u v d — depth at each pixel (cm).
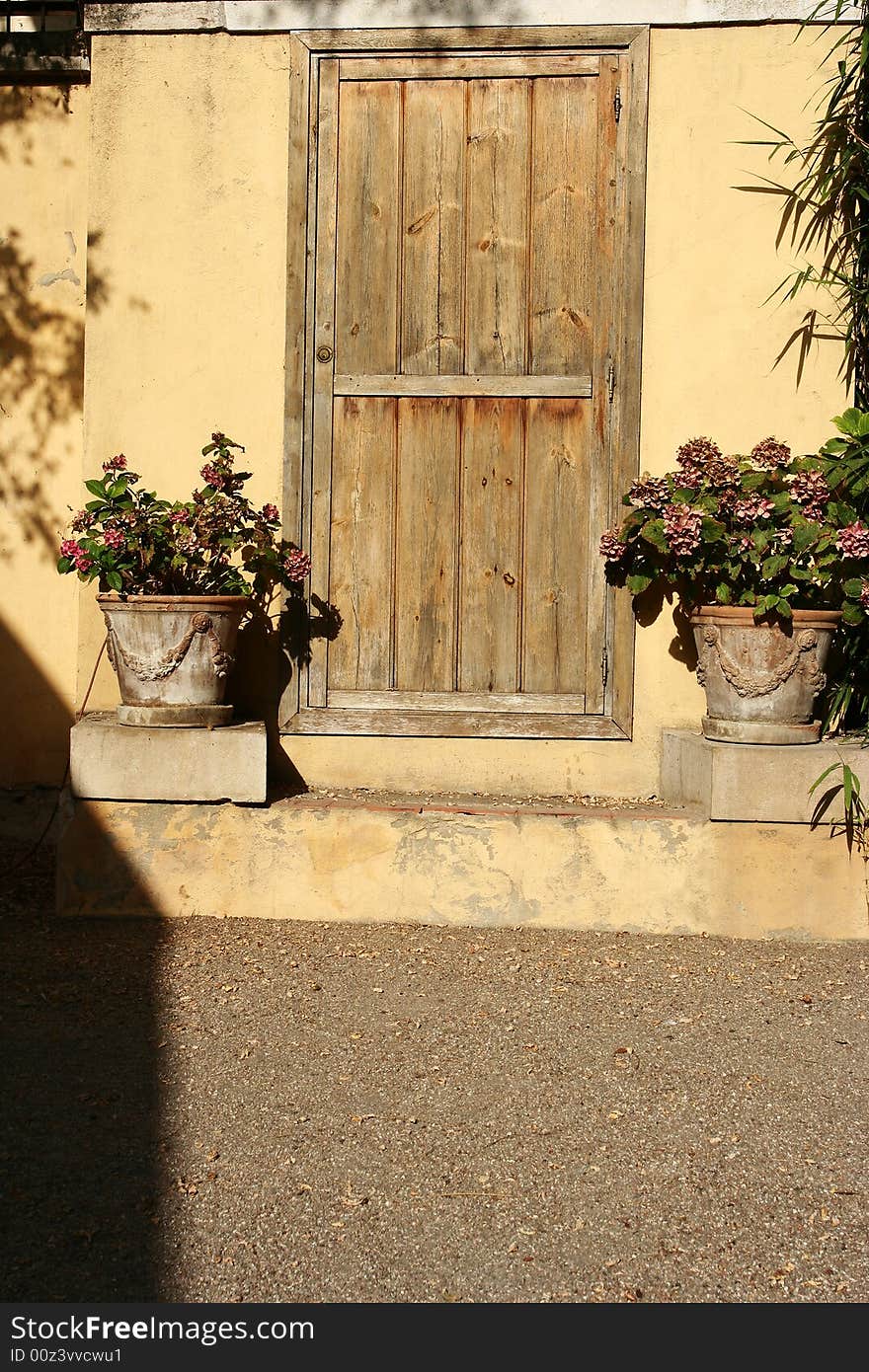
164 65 518
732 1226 277
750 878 456
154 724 467
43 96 568
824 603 468
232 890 468
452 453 515
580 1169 299
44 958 425
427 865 464
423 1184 291
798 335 503
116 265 520
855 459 459
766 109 502
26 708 578
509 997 398
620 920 461
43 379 574
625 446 506
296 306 516
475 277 514
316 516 519
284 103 516
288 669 516
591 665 511
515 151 511
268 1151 304
